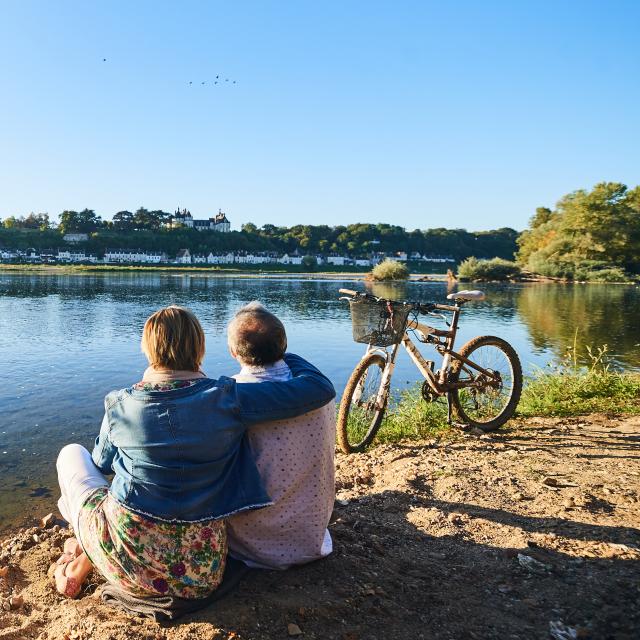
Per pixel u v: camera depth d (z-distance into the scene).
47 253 158.25
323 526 2.54
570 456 4.59
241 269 114.81
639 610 2.39
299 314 22.20
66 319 18.17
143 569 2.08
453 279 62.50
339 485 4.21
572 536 3.11
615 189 71.44
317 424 2.42
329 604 2.31
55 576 2.66
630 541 3.02
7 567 2.99
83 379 9.14
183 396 2.10
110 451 2.28
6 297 28.39
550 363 7.83
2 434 6.16
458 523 3.33
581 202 71.00
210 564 2.15
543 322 20.47
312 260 159.25
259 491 2.26
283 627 2.16
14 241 158.62
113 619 2.20
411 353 5.37
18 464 5.20
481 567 2.81
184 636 2.05
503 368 5.74
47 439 6.00
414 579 2.66
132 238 170.25
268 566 2.48
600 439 5.05
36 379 9.12
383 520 3.42
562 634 2.24
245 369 2.47
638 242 69.69
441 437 5.34
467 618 2.35
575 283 59.41
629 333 17.12
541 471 4.21
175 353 2.16
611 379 7.02
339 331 16.75
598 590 2.55
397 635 2.20
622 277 61.41
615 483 3.92
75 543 2.82
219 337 14.82
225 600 2.27
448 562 2.87
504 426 5.68
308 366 2.51
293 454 2.37
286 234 197.38
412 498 3.76
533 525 3.28
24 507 4.22
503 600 2.51
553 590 2.57
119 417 2.12
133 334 14.65
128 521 2.04
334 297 32.44
